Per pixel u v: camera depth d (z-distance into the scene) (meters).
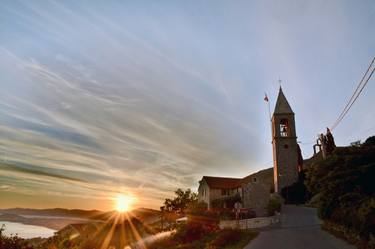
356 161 26.91
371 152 27.11
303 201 66.00
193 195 66.56
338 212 25.88
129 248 36.47
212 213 51.53
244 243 26.58
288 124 76.38
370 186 25.47
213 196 66.62
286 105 77.75
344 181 26.20
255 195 54.47
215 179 70.56
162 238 36.00
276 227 37.56
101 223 43.81
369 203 19.94
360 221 19.95
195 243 30.34
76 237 30.70
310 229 31.92
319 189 30.28
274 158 77.31
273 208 52.09
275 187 75.50
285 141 74.88
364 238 19.19
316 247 21.00
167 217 63.09
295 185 68.56
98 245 33.50
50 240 22.53
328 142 58.12
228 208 56.09
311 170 30.97
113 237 40.53
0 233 17.41
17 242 17.67
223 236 29.42
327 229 29.45
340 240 23.03
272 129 79.38
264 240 27.03
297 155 74.00
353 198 24.59
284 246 22.55
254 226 42.09
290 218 43.88
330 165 28.73
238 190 61.53
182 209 64.50
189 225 38.00
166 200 65.62
